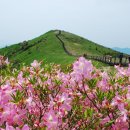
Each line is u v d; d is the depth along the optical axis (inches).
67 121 247.3
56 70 348.8
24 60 5226.4
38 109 259.0
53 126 195.9
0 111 198.1
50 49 5157.5
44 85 285.0
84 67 257.1
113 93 252.1
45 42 5762.8
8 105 208.5
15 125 206.2
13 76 297.9
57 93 285.1
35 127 233.9
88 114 236.2
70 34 6702.8
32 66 297.7
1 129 181.6
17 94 216.8
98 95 248.2
